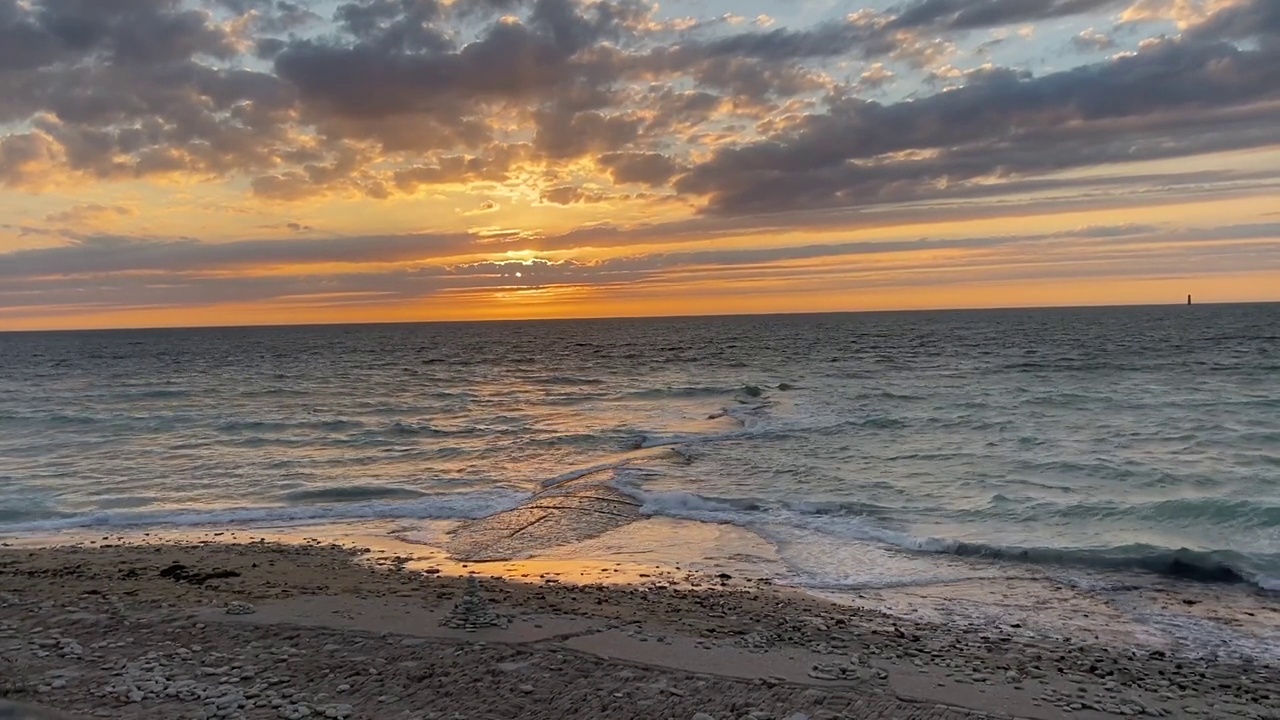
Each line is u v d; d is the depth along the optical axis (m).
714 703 6.89
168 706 6.65
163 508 17.59
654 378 51.38
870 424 26.69
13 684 7.07
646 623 9.22
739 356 70.44
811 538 14.14
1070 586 11.38
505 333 157.25
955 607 10.53
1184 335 82.75
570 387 47.00
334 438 27.72
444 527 15.55
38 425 31.33
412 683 7.24
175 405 39.03
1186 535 13.52
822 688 7.29
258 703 6.73
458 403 39.34
